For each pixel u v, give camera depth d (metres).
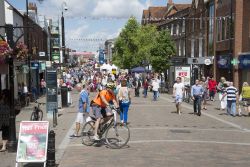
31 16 48.41
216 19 44.47
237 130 16.86
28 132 9.95
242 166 10.33
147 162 10.68
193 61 37.53
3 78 27.23
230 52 37.03
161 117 21.38
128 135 12.88
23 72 34.47
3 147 12.36
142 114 22.91
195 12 54.16
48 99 20.41
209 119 20.62
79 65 149.00
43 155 9.84
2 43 13.41
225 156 11.54
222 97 25.70
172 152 11.99
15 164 10.46
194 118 21.03
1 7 26.25
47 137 9.97
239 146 13.19
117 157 11.35
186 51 58.97
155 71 52.22
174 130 16.55
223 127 17.69
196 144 13.36
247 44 37.53
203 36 50.41
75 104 31.08
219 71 44.59
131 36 69.19
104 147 12.92
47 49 61.22
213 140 14.23
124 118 18.08
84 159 11.11
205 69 48.53
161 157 11.30
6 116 12.21
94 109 13.20
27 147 9.85
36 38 47.06
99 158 11.23
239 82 38.38
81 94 15.05
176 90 23.31
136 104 30.05
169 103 31.22
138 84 41.41
